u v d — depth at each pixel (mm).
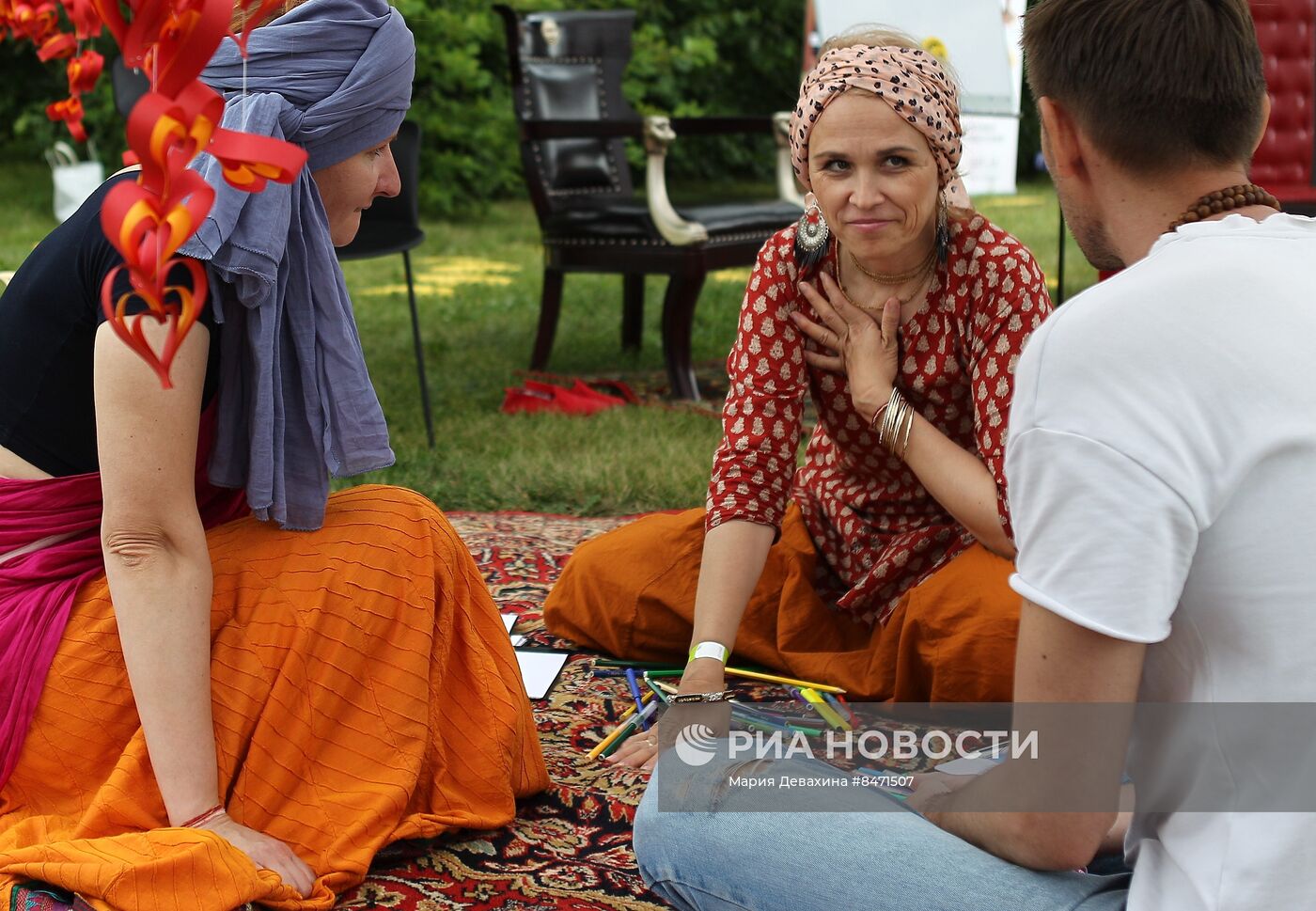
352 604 1880
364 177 1912
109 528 1739
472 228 10797
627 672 2502
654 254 5086
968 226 2168
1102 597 1094
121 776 1778
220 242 1677
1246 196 1229
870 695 2367
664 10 13078
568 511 3770
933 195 2074
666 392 5254
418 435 4480
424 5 11406
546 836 1998
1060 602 1114
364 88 1825
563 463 4062
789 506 2646
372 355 5848
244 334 1803
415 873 1874
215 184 1693
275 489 1857
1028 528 1147
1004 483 2098
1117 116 1229
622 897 1832
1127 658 1111
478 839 1977
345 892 1810
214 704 1843
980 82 8031
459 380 5402
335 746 1881
